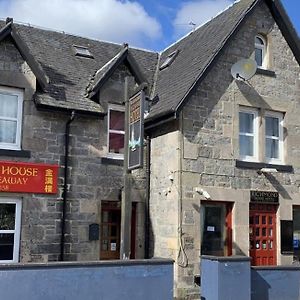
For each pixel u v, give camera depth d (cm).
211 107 1386
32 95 1277
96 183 1339
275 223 1462
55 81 1381
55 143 1298
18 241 1231
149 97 1505
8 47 1259
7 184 1213
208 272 1040
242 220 1389
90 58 1589
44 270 866
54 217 1272
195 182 1332
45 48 1530
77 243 1292
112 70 1385
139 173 1427
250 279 1041
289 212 1477
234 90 1431
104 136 1370
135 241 1398
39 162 1270
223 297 1001
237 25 1426
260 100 1470
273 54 1521
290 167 1498
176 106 1291
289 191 1486
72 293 884
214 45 1423
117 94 1405
